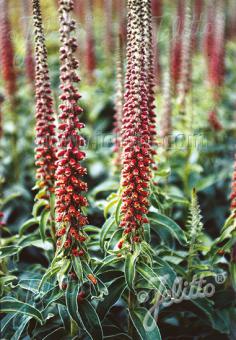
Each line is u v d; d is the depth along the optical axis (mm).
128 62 711
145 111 707
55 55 1598
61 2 646
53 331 767
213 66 1430
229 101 1633
